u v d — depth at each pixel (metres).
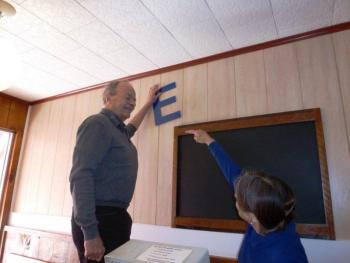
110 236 1.24
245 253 0.97
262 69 1.83
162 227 1.93
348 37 1.61
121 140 1.43
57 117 2.85
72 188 1.21
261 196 0.84
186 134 1.98
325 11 1.54
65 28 1.76
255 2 1.48
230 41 1.85
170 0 1.48
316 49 1.69
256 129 1.74
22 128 3.05
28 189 2.84
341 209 1.43
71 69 2.31
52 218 2.55
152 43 1.89
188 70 2.13
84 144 1.27
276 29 1.71
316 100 1.62
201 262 0.72
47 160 2.79
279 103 1.73
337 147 1.51
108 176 1.33
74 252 2.30
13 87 2.73
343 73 1.58
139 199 2.09
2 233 2.80
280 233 0.87
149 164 2.11
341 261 1.38
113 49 1.98
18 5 1.56
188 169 1.92
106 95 1.64
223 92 1.94
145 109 2.12
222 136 1.84
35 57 2.12
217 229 1.73
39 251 2.53
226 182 1.75
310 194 1.50
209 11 1.56
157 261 0.72
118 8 1.56
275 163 1.63
